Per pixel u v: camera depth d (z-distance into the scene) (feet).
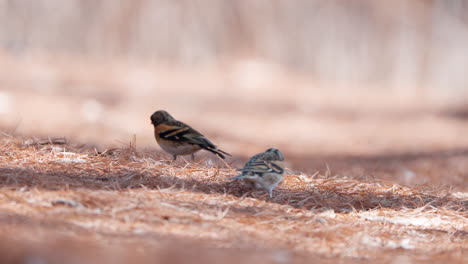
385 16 165.37
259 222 19.67
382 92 140.87
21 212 17.07
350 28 161.07
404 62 161.89
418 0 173.06
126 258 14.35
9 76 94.94
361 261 17.06
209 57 144.87
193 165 26.89
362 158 52.31
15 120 52.75
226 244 16.87
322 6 160.56
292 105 105.50
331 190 25.73
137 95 95.04
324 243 18.47
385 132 77.82
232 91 116.26
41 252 13.97
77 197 18.85
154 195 20.72
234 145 56.13
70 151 27.20
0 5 131.85
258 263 15.33
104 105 78.48
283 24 156.35
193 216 19.10
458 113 100.94
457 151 59.11
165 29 144.46
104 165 24.21
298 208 22.27
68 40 137.08
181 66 139.33
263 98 111.14
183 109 86.69
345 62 157.69
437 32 168.76
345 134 74.64
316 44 157.48
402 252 18.53
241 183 24.31
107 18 141.18
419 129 81.87
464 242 20.30
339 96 126.21
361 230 20.52
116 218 17.84
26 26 133.49
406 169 45.75
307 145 61.93
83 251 14.52
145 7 144.36
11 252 13.74
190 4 147.74
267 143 60.75
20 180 20.15
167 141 27.99
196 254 15.48
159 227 17.63
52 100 74.84
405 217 22.90
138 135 54.70
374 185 27.73
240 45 150.51
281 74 142.61
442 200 26.37
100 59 133.08
